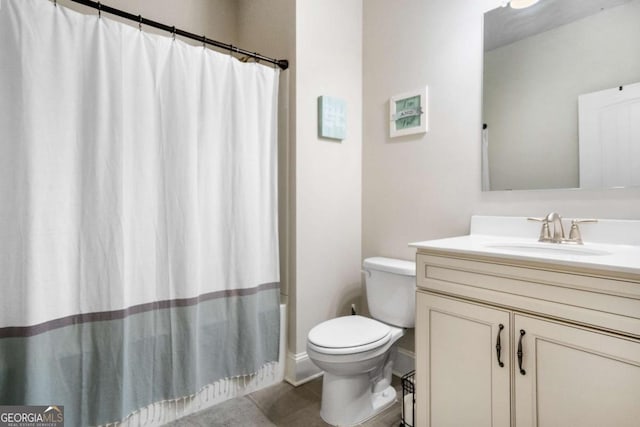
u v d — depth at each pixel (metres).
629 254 1.07
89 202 1.31
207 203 1.63
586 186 1.37
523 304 1.05
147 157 1.45
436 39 1.84
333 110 2.05
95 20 1.31
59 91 1.23
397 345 2.03
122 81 1.36
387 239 2.11
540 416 1.01
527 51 1.51
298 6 1.92
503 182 1.60
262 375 1.88
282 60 1.98
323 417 1.60
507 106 1.58
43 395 1.19
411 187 1.98
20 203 1.16
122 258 1.35
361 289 2.28
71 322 1.28
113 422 1.35
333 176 2.10
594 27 1.34
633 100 1.26
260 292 1.83
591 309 0.92
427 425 1.31
